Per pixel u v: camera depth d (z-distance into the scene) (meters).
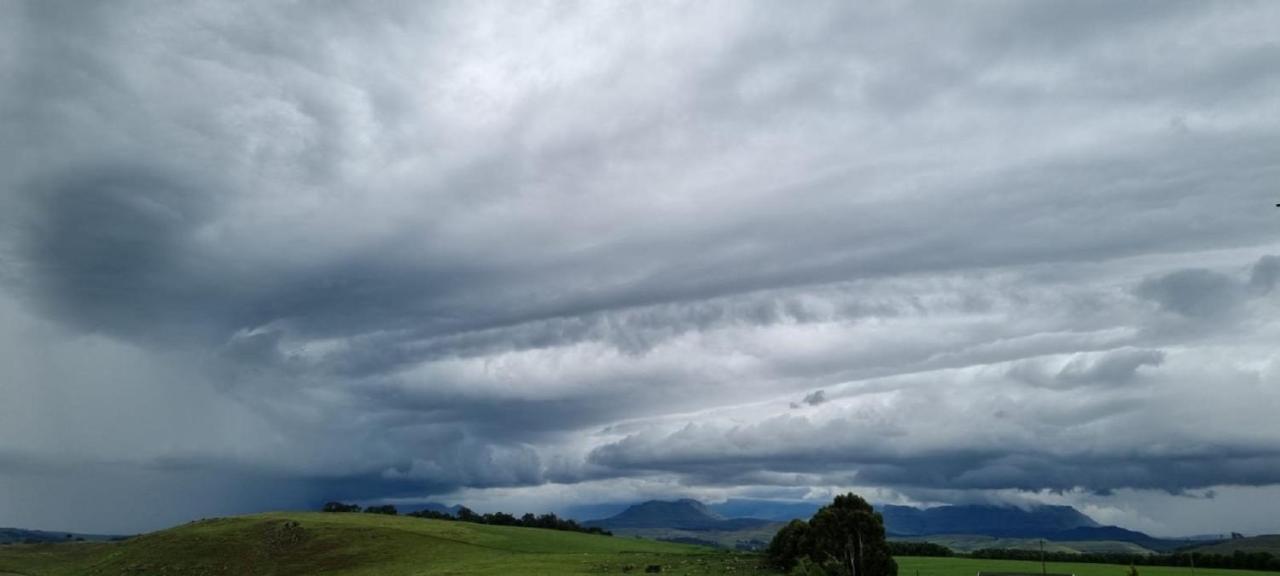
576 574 110.88
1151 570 121.62
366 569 134.38
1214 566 134.88
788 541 112.25
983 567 124.56
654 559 130.12
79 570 145.38
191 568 141.12
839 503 103.19
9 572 144.12
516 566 123.19
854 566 98.06
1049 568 125.06
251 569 139.38
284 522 169.75
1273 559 127.62
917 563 131.88
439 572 117.31
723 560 126.19
